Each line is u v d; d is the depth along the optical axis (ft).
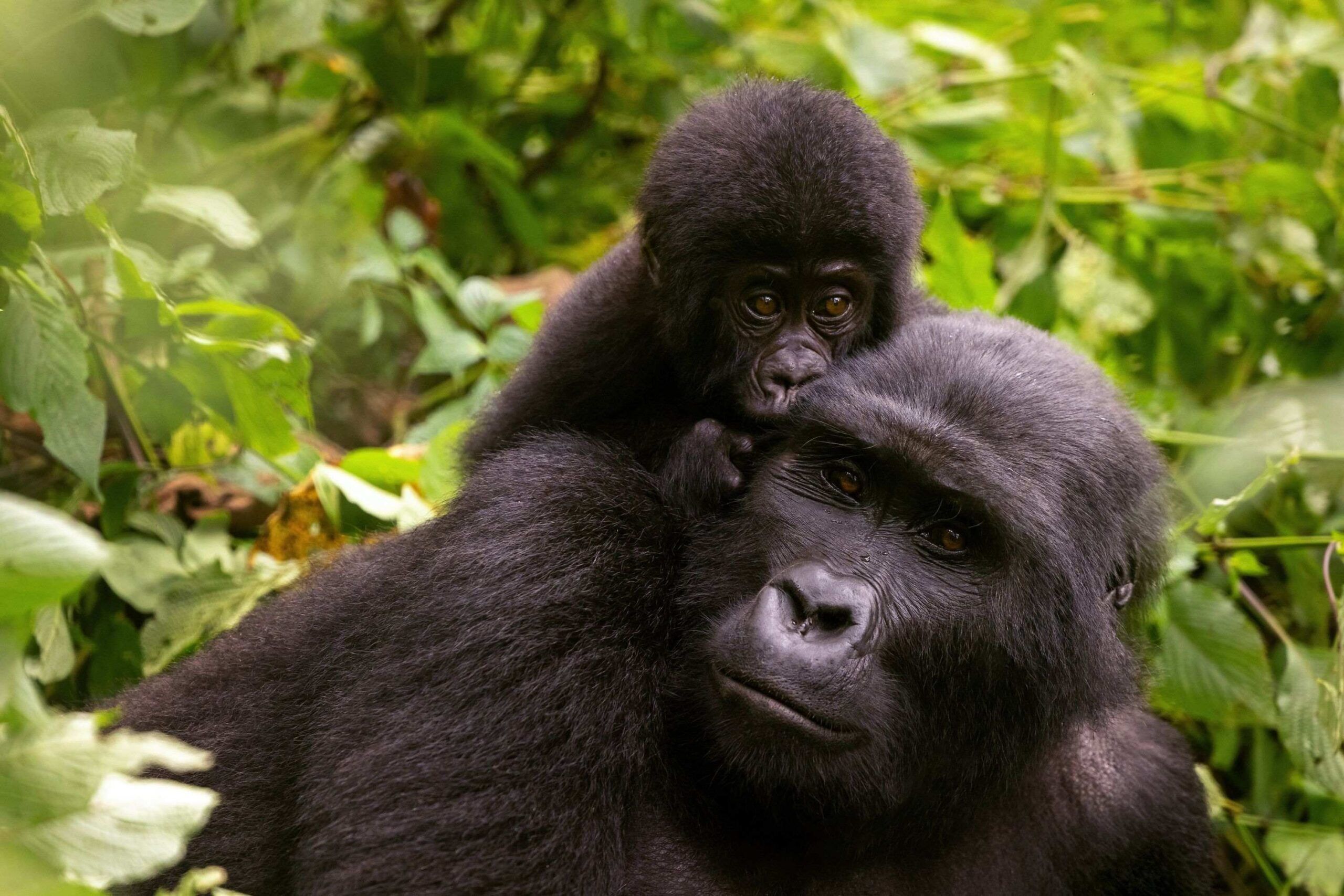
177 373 29.66
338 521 32.30
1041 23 47.37
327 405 40.91
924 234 40.65
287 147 44.88
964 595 23.11
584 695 22.08
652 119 49.47
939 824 24.35
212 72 42.73
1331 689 29.07
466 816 20.79
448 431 34.01
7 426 33.22
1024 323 29.14
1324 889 31.01
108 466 31.32
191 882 17.30
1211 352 43.11
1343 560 33.17
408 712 21.77
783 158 30.48
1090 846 26.11
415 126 45.78
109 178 26.17
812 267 30.17
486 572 22.85
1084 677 24.02
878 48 46.91
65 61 35.45
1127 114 47.37
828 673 21.70
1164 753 27.58
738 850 23.82
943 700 23.43
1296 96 44.78
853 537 23.27
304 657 24.41
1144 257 45.39
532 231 46.60
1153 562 26.09
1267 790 32.73
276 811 23.21
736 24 49.62
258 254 41.01
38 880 15.01
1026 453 23.24
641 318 33.14
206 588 30.30
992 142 47.65
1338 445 35.99
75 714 16.74
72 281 30.96
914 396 23.81
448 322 38.37
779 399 29.45
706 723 22.89
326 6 37.50
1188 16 51.29
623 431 31.86
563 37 48.37
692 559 24.57
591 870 21.38
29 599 14.62
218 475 33.12
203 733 24.13
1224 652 31.53
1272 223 43.32
